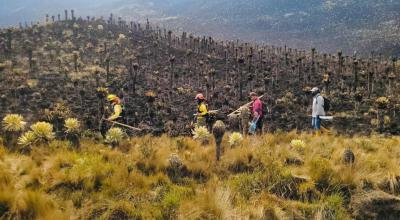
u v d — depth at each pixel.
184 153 10.30
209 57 50.97
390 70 45.31
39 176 7.76
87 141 11.40
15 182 7.53
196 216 6.33
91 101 31.45
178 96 35.62
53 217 6.07
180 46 59.06
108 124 14.30
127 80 39.91
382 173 8.29
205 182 8.41
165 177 8.28
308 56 61.34
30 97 31.48
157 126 25.50
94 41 55.91
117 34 61.25
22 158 9.23
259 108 13.93
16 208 6.30
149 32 68.19
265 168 8.58
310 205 7.06
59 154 8.95
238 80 40.66
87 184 7.45
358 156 9.83
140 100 33.38
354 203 7.27
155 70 45.19
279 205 7.02
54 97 32.16
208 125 15.12
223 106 31.48
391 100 31.11
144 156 9.39
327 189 7.61
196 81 41.25
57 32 57.81
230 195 7.22
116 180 7.66
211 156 9.89
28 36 53.84
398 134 23.30
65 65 42.97
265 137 12.45
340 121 26.91
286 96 34.31
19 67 40.56
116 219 6.34
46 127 10.69
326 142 12.32
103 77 40.19
